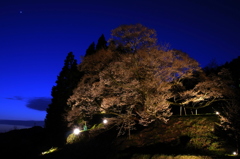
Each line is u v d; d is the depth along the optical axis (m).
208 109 18.62
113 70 13.91
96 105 15.97
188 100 15.32
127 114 15.71
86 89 15.67
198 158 8.45
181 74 14.62
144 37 14.05
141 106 15.31
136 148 12.95
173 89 16.53
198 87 15.71
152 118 14.36
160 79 13.93
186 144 11.79
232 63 21.06
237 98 12.95
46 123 28.70
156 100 13.40
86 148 16.61
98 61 15.27
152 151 11.34
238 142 9.66
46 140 27.70
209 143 11.11
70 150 17.77
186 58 14.07
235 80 16.05
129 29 14.07
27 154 21.06
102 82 14.61
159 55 13.58
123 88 14.58
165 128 14.38
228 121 10.51
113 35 14.48
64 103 27.53
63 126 26.92
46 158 16.86
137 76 14.27
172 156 9.34
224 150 10.16
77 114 18.22
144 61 13.58
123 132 16.38
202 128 12.62
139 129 15.99
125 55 14.58
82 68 15.80
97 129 17.58
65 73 29.64
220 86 15.03
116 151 13.34
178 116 15.69
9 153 20.27
